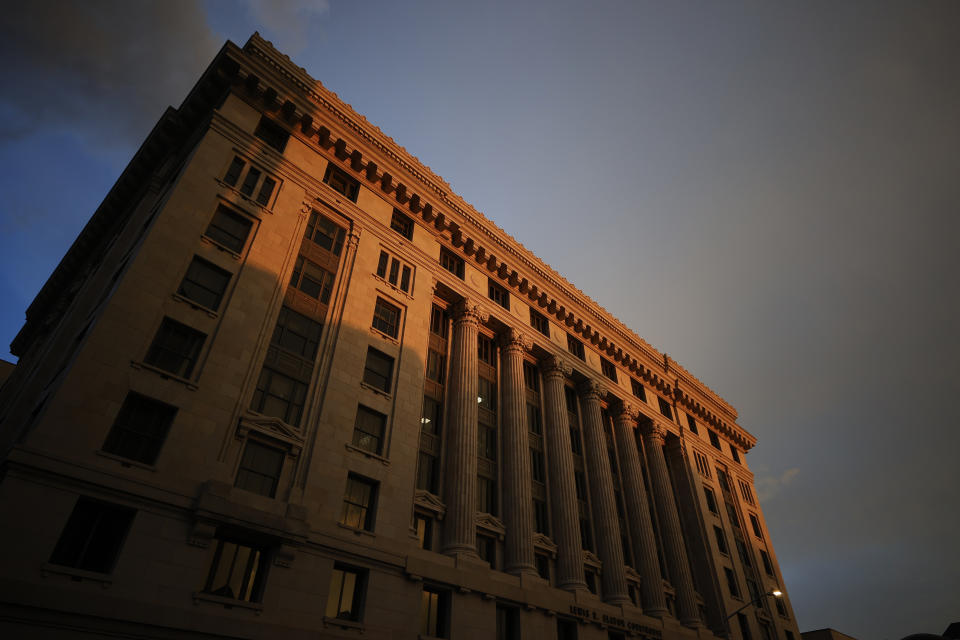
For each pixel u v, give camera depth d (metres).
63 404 18.14
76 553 17.19
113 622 16.61
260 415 22.73
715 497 50.59
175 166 31.02
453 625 24.80
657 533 43.28
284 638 19.55
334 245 30.36
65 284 42.47
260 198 27.86
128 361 20.08
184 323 22.20
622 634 32.72
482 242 39.12
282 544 20.89
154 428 20.17
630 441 44.22
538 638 27.83
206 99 30.64
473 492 29.14
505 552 30.45
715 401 58.59
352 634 21.41
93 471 17.81
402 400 28.50
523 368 38.78
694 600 40.22
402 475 26.56
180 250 23.36
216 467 20.64
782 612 50.56
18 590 15.30
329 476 23.73
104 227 38.28
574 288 45.62
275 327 25.44
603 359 47.53
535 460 36.62
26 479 16.73
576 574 32.28
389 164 34.78
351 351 27.50
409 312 31.52
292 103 30.77
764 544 54.75
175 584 18.06
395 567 24.02
